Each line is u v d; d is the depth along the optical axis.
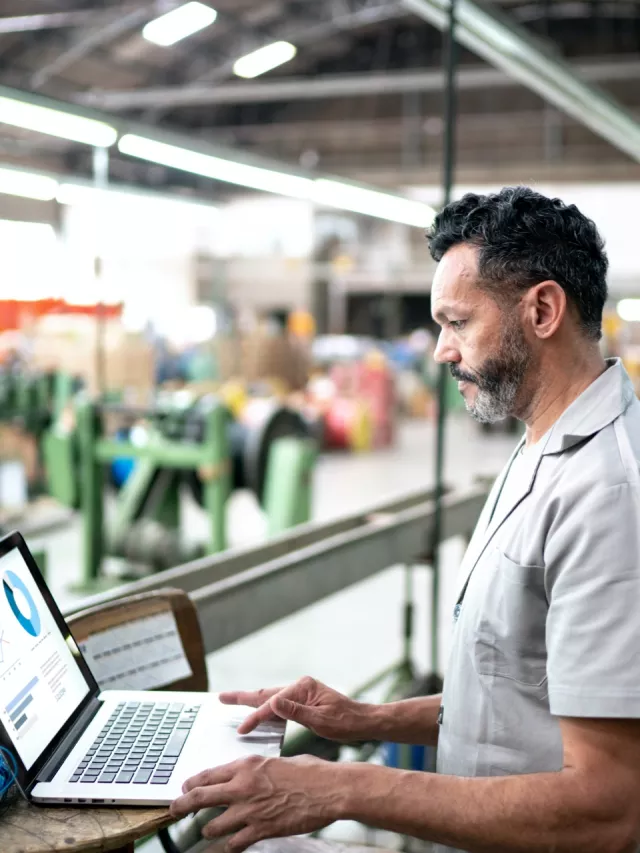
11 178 5.90
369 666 4.11
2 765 1.09
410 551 3.16
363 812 1.06
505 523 1.18
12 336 8.05
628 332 15.60
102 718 1.30
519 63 3.59
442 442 3.14
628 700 0.99
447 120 2.99
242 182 4.43
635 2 10.77
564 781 1.02
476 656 1.18
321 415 11.30
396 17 11.95
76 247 8.59
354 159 14.09
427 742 1.40
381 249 17.16
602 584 1.02
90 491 5.34
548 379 1.17
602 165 12.98
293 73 13.24
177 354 11.13
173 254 15.09
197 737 1.24
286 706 1.30
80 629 1.46
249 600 2.25
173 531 5.42
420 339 18.08
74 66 10.79
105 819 1.04
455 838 1.04
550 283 1.13
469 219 1.16
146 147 3.73
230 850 1.08
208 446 5.32
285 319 14.74
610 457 1.09
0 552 1.23
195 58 11.23
